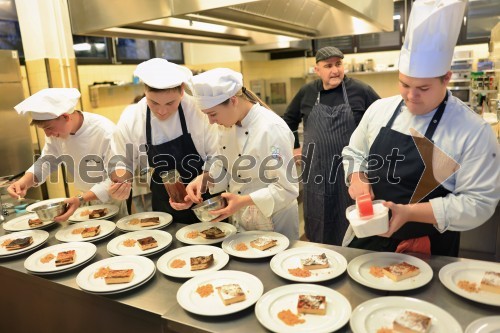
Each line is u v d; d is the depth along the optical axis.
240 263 1.29
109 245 1.47
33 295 1.34
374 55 5.36
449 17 1.03
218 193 1.75
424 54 1.07
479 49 4.71
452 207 1.12
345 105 2.56
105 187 1.78
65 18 3.41
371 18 2.36
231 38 3.32
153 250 1.40
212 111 1.39
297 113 2.93
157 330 1.05
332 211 2.59
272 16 2.38
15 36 3.56
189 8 1.71
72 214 1.71
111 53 4.72
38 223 1.74
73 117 1.88
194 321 0.98
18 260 1.43
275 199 1.46
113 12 1.91
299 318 0.95
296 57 5.14
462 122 1.20
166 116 1.66
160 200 1.92
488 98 3.59
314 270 1.18
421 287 1.05
